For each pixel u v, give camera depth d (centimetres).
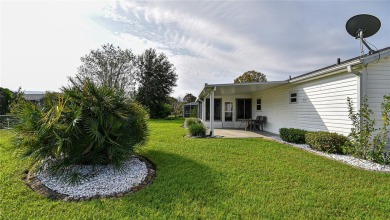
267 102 1259
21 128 402
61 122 404
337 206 314
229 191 363
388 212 299
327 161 547
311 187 382
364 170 482
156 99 3142
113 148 422
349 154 614
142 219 279
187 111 3925
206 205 317
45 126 391
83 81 468
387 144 599
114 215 289
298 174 446
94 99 450
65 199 334
